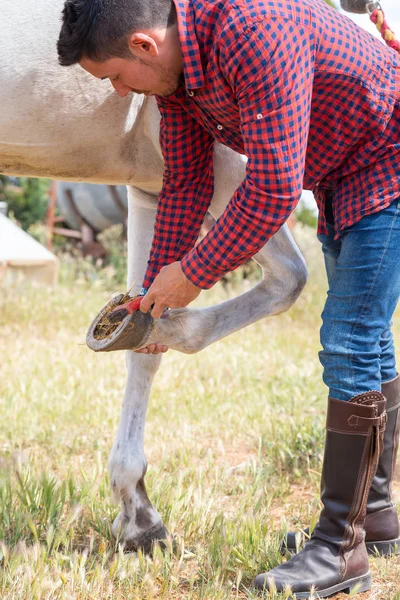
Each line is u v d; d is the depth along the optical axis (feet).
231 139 6.94
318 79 6.26
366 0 8.29
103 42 5.98
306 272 8.82
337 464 7.05
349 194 6.84
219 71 6.01
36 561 7.27
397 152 6.70
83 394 14.06
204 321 8.01
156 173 8.45
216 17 5.93
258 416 12.89
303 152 6.10
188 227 7.66
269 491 9.83
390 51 6.96
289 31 5.83
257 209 6.11
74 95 7.69
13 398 13.52
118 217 32.32
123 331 7.01
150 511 8.23
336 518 7.09
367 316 6.91
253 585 7.09
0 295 23.03
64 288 25.31
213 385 15.02
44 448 11.73
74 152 8.07
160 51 6.04
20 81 7.52
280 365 16.81
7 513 8.43
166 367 16.11
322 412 13.33
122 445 8.32
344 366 6.95
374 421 6.95
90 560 7.76
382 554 7.98
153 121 8.01
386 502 7.95
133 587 7.25
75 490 9.39
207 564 7.54
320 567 6.98
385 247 6.79
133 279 8.68
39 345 18.48
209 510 8.89
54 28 7.54
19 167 8.17
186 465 10.65
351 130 6.56
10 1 7.55
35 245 26.03
